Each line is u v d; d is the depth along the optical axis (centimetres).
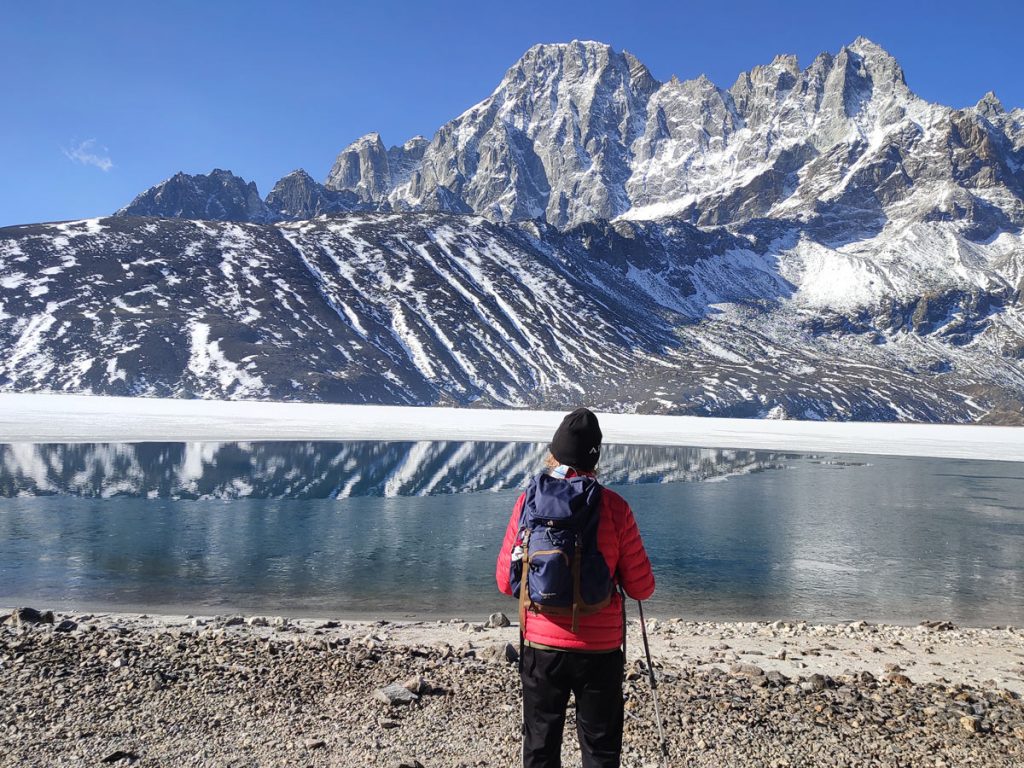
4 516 2677
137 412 10606
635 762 692
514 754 693
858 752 739
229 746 697
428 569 1950
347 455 5569
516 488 3775
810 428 13325
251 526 2573
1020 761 729
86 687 856
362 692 873
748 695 927
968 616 1622
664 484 4294
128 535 2350
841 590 1853
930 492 4141
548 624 462
